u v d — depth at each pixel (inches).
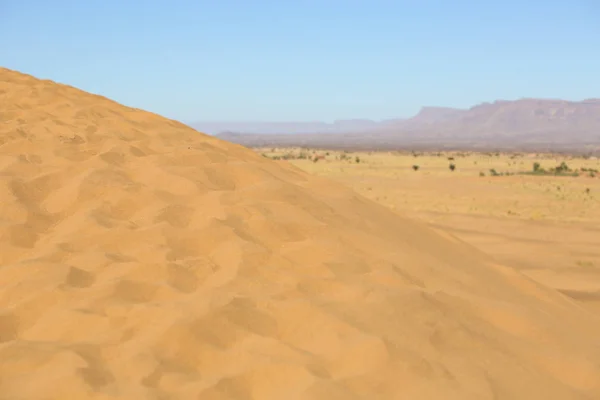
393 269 193.5
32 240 187.8
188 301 151.9
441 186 1865.2
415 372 134.2
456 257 252.4
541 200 1491.1
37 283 157.2
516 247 658.2
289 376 128.2
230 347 139.0
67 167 238.5
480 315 174.9
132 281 160.1
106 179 227.8
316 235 208.2
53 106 347.3
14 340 138.3
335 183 302.5
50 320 144.4
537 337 170.4
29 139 276.7
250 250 183.3
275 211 217.2
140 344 133.6
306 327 148.5
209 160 271.0
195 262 176.2
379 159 4190.5
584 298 334.6
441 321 159.5
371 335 143.6
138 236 187.6
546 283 442.9
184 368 130.5
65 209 208.8
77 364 124.0
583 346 171.0
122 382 121.8
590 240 776.3
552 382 144.7
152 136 317.4
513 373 144.0
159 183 233.8
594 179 2172.7
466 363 143.1
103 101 387.2
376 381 129.4
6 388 118.1
